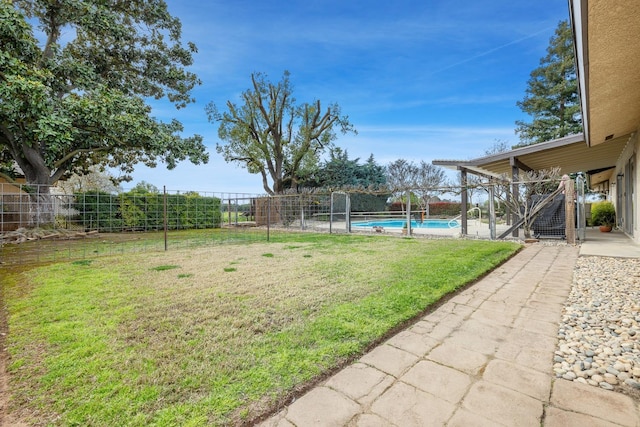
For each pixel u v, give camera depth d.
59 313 2.90
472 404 1.62
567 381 1.83
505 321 2.75
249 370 1.90
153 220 12.61
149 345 2.25
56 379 1.83
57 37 11.36
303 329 2.49
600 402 1.63
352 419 1.50
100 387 1.74
